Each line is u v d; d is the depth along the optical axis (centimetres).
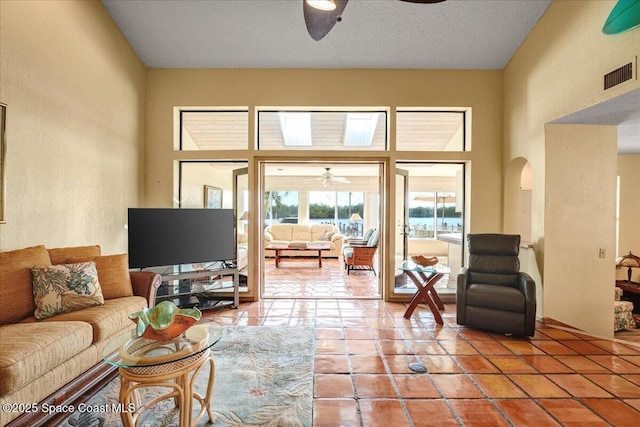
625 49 266
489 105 445
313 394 225
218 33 388
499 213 448
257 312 400
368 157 444
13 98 249
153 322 191
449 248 538
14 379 167
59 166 295
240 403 213
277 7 356
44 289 238
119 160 385
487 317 332
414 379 246
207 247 399
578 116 333
